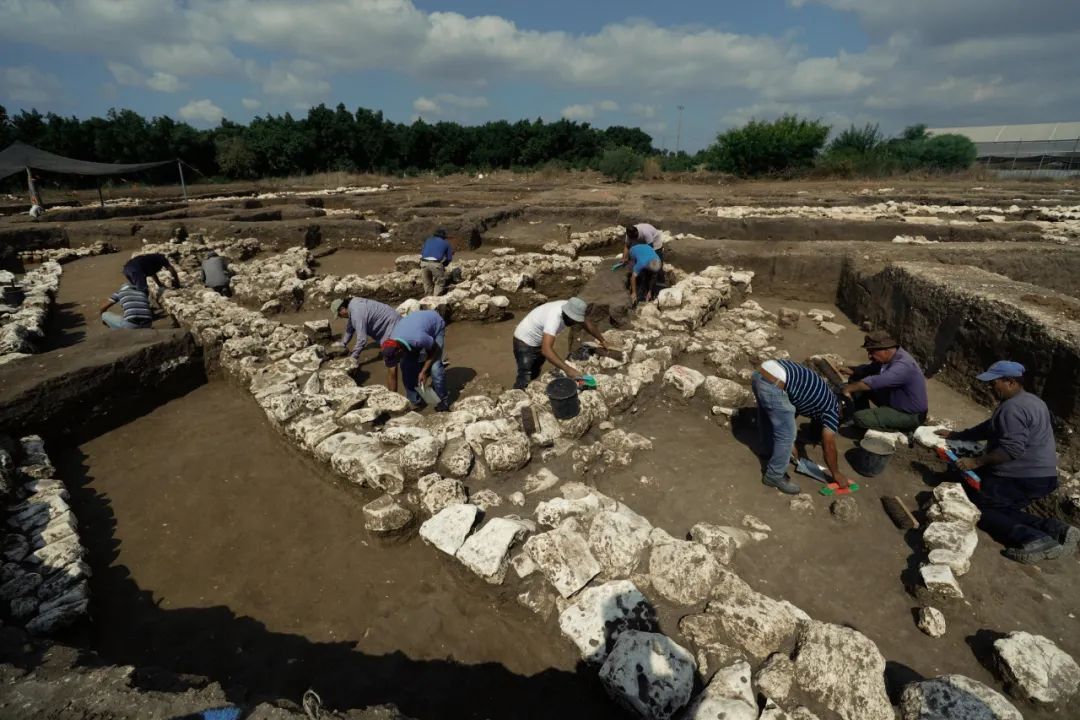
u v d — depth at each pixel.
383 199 21.06
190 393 6.18
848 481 3.99
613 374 5.30
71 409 5.08
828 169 26.69
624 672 2.48
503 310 8.38
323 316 8.44
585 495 3.62
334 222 14.16
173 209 17.70
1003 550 3.40
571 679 2.79
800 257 9.09
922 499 3.92
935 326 6.15
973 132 45.62
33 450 4.57
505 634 3.04
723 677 2.45
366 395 4.94
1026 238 9.79
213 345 6.43
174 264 11.66
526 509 3.59
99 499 4.29
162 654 2.98
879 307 7.49
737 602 2.82
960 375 5.68
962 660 2.74
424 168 41.19
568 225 14.34
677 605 2.92
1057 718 2.45
